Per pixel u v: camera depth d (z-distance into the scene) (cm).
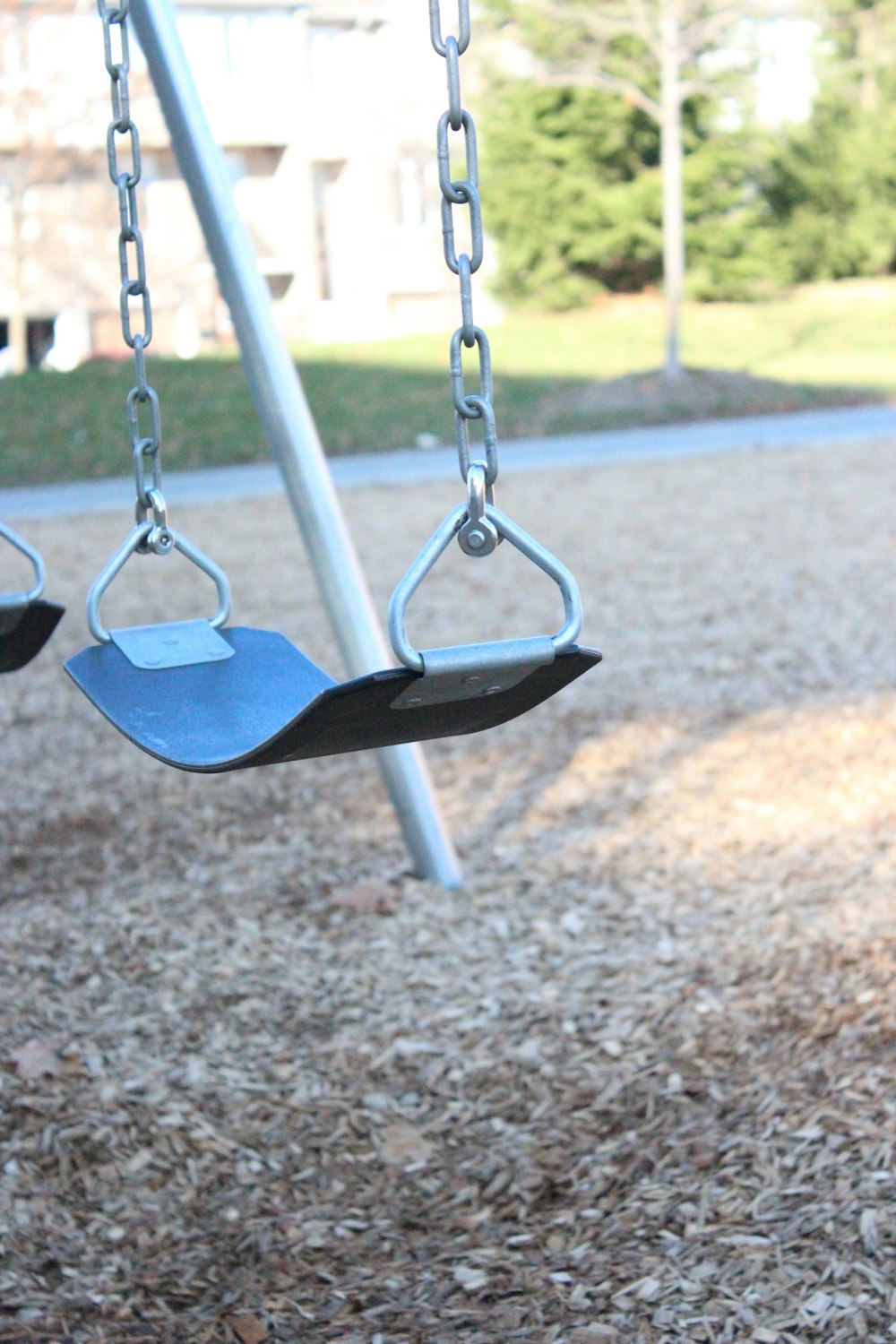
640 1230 239
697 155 2442
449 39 153
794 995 309
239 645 213
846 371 1939
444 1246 241
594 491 1138
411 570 155
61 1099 281
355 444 1596
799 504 1003
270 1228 248
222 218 360
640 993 318
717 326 2303
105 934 358
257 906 375
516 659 157
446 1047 302
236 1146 271
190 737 180
